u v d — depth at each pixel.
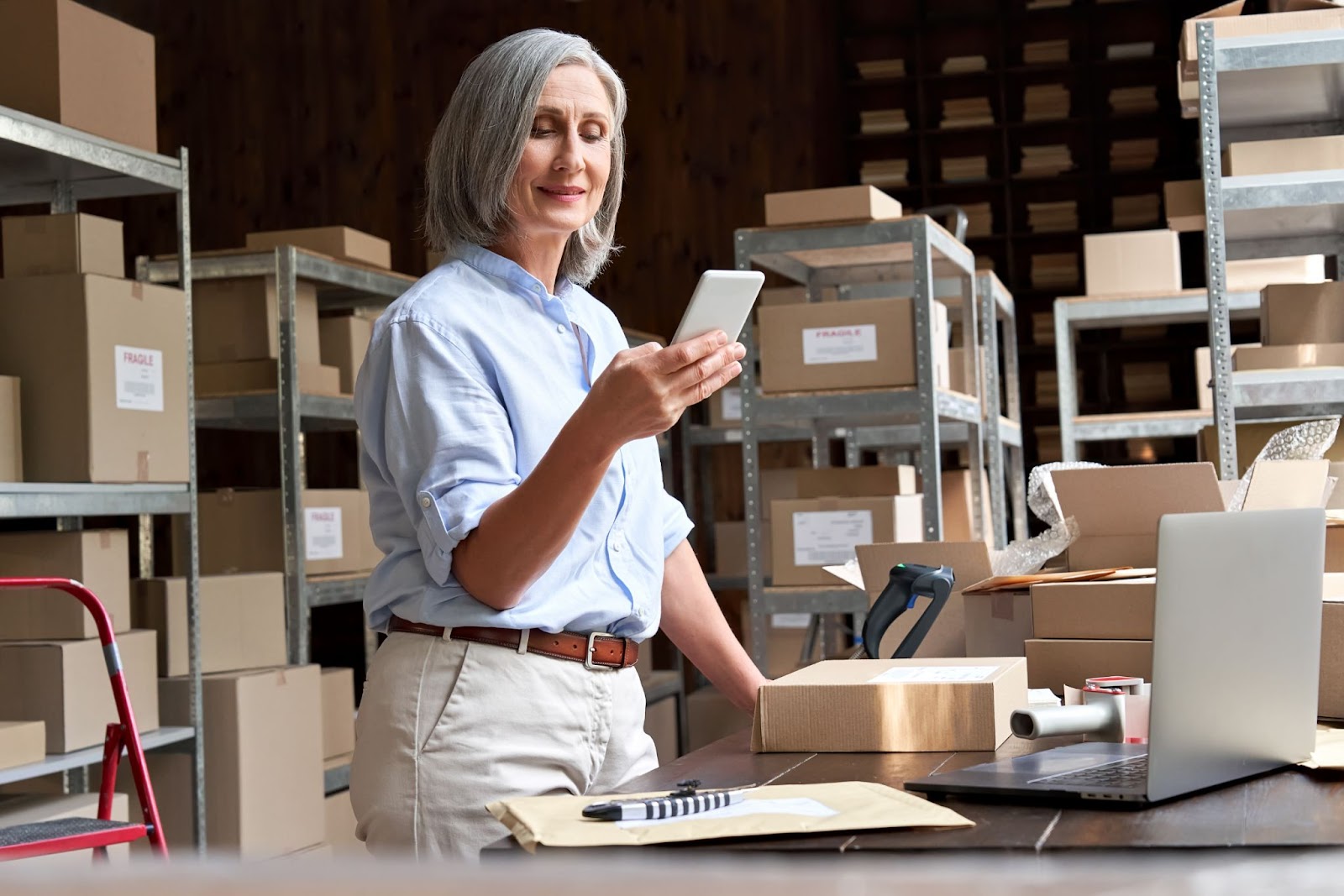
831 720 1.21
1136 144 6.59
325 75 7.16
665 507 1.58
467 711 1.28
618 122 1.52
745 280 1.08
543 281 1.46
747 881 0.23
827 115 6.80
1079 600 1.47
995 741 1.17
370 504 1.38
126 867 0.21
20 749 2.46
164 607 3.01
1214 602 0.93
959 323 4.68
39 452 2.66
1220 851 0.78
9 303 2.68
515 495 1.17
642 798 0.96
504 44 1.40
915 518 3.21
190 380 2.96
